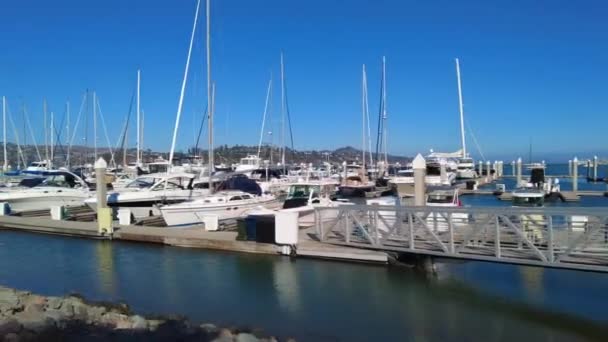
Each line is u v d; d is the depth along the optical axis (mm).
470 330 10773
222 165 66812
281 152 55938
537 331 10609
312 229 21141
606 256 12008
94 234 22094
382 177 54000
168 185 31422
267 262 16609
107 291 14141
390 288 13633
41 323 9953
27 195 31297
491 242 14375
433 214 14836
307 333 10719
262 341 9586
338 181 48219
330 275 14922
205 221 21422
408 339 10320
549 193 43625
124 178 48281
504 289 13312
